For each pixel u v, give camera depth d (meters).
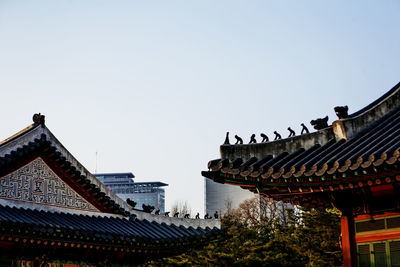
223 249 45.88
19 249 22.67
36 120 25.97
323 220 48.19
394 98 18.02
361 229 16.69
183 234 26.28
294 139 17.70
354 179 15.23
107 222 25.72
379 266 16.08
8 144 24.31
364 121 17.38
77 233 22.34
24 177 24.34
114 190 160.88
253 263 43.94
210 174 17.09
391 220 16.11
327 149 16.55
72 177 26.02
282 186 16.53
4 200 23.22
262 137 17.80
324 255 48.25
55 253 23.73
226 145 17.61
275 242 48.12
